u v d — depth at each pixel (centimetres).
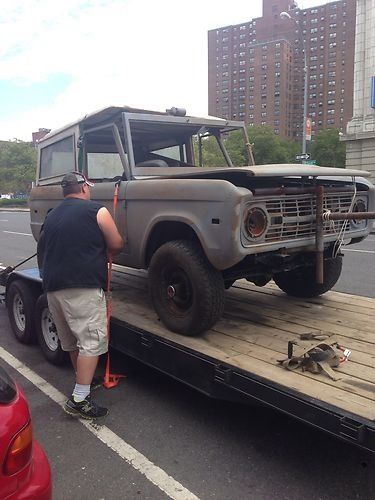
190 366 344
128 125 462
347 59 12525
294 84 12888
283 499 273
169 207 386
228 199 336
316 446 325
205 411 377
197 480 292
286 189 367
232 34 13400
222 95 13788
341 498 274
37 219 638
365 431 237
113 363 476
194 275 363
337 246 433
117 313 445
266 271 412
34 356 511
